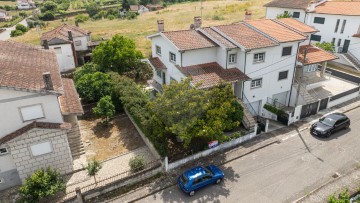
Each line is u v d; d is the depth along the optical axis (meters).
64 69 45.84
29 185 17.95
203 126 20.44
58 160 20.64
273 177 20.83
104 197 19.30
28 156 19.50
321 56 32.34
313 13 45.12
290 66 29.59
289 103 31.73
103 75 31.97
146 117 24.02
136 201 19.03
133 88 29.23
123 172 20.23
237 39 26.59
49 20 103.38
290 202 18.52
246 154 23.47
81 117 30.31
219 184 20.30
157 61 30.92
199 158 22.88
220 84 22.81
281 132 26.56
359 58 41.25
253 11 78.00
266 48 26.75
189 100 20.72
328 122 26.09
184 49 25.39
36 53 27.45
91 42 50.94
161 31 29.27
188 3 114.75
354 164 22.00
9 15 118.44
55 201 18.95
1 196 19.50
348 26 41.22
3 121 18.41
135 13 94.56
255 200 18.78
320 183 20.11
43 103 19.09
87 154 23.83
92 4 111.12
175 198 19.14
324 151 23.69
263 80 28.41
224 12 80.94
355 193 18.77
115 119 29.77
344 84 36.00
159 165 21.08
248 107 28.95
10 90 17.78
